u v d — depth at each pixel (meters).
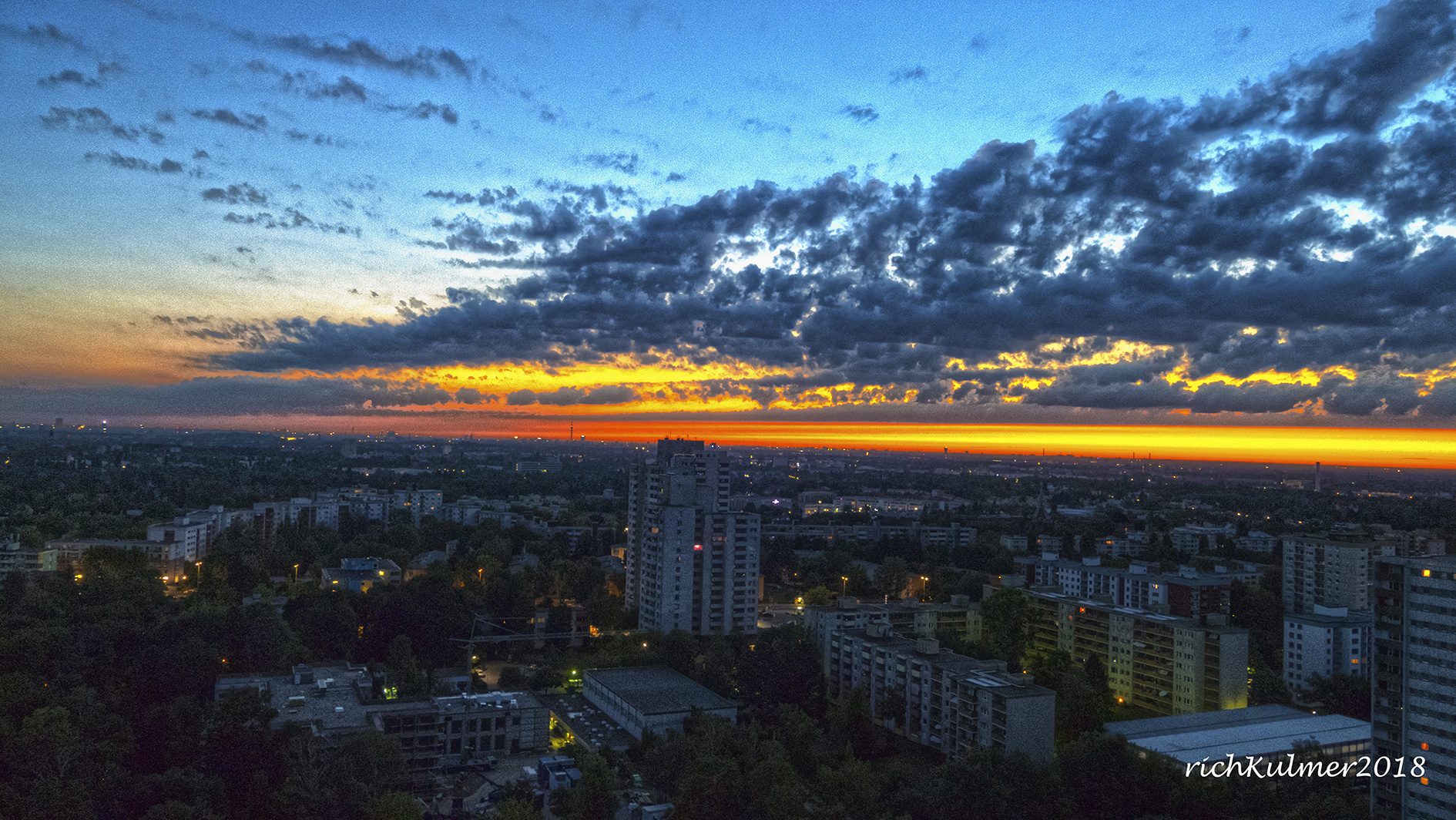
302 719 188.50
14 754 157.00
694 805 152.62
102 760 163.62
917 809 166.50
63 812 144.25
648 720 192.75
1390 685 165.88
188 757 171.38
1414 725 159.75
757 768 162.62
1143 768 173.00
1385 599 167.38
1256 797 175.12
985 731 189.38
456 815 168.00
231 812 161.12
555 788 169.88
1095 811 167.75
